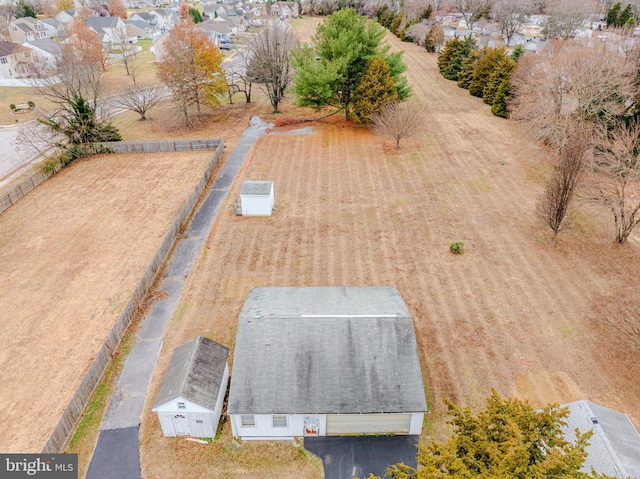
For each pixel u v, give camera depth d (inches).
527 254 967.6
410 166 1396.4
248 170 1396.4
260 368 606.5
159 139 1691.7
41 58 2723.9
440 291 868.0
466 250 986.7
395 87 1652.3
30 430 623.8
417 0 4244.6
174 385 600.7
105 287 900.0
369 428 613.6
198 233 1080.8
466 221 1095.6
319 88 1590.8
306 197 1225.4
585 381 674.8
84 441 616.7
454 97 2118.6
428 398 658.2
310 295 741.3
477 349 738.2
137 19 4360.2
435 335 767.1
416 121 1524.4
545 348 735.1
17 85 2532.0
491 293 859.4
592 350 727.7
